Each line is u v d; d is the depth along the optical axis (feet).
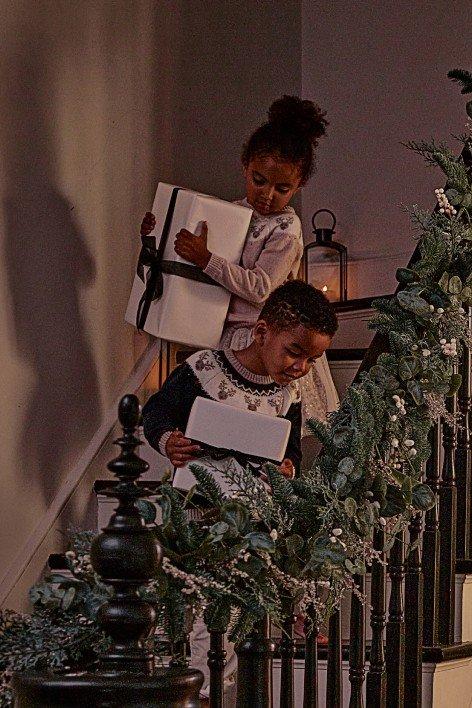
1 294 18.10
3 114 18.38
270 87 27.30
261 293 18.52
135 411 9.05
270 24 27.45
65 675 8.70
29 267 18.83
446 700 14.97
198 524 11.07
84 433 20.07
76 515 19.51
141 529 8.91
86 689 8.38
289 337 15.53
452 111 26.23
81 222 20.30
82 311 20.21
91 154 20.75
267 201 18.99
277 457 14.03
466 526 16.72
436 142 26.40
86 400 20.18
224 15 25.67
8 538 17.90
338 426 12.30
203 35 24.89
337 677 12.59
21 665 9.82
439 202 14.84
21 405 18.42
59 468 19.31
